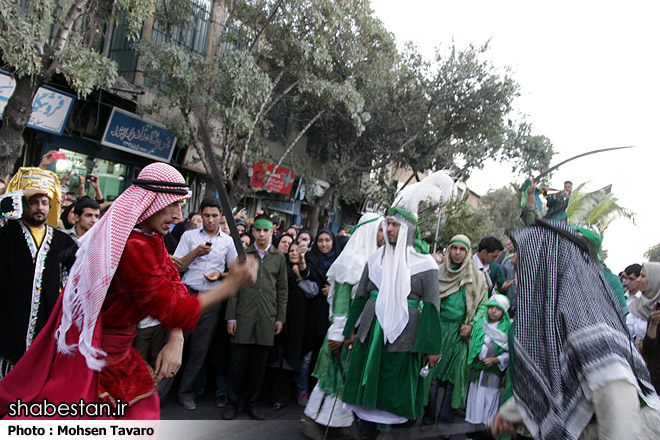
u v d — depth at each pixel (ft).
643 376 6.38
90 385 7.09
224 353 16.03
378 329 12.05
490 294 19.15
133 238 7.13
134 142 36.09
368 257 13.44
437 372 15.33
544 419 6.62
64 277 8.96
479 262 19.58
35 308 11.18
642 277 15.20
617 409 5.97
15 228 11.38
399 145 53.88
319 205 53.93
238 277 7.36
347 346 12.95
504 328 15.43
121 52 37.76
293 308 16.46
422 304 12.15
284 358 16.14
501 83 51.98
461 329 15.48
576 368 6.51
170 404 15.46
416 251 12.69
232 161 37.68
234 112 32.94
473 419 14.98
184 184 7.38
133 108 35.68
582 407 6.46
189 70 31.86
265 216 15.78
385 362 11.91
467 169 55.11
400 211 12.65
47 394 7.06
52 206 12.53
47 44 22.63
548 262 7.09
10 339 10.93
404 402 11.75
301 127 51.78
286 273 15.84
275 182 50.55
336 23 37.42
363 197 61.41
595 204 16.62
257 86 33.04
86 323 6.89
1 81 26.43
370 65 45.21
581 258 7.06
